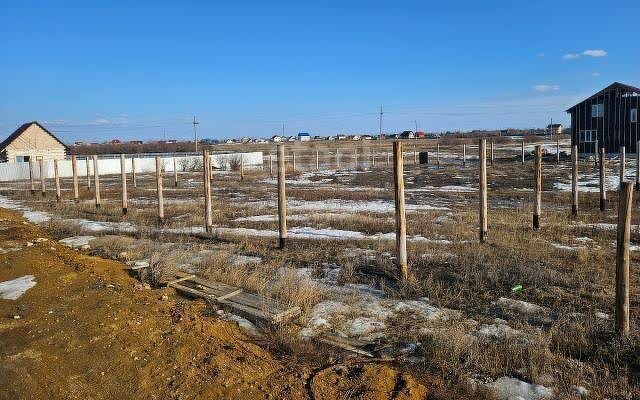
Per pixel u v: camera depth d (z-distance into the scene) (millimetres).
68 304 6820
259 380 5223
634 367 5652
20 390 4719
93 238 13133
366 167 47594
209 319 6777
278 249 11977
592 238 13273
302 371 5488
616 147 47375
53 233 14320
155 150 96625
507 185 30594
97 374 5082
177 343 5699
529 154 52031
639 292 8148
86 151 92250
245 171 47938
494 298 7996
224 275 9016
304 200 24172
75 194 24156
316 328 6816
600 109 47906
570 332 6391
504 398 5035
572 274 9188
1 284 7770
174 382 4996
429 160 54281
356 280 9164
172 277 8867
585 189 27500
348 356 5941
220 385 4977
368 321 7074
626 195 6121
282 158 11812
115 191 30859
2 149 57688
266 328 6609
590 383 5305
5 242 11188
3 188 36312
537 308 7465
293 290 7875
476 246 11602
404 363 5781
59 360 5273
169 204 22359
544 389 5168
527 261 10195
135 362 5309
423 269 9734
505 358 5824
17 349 5457
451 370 5570
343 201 23391
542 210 19000
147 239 13320
